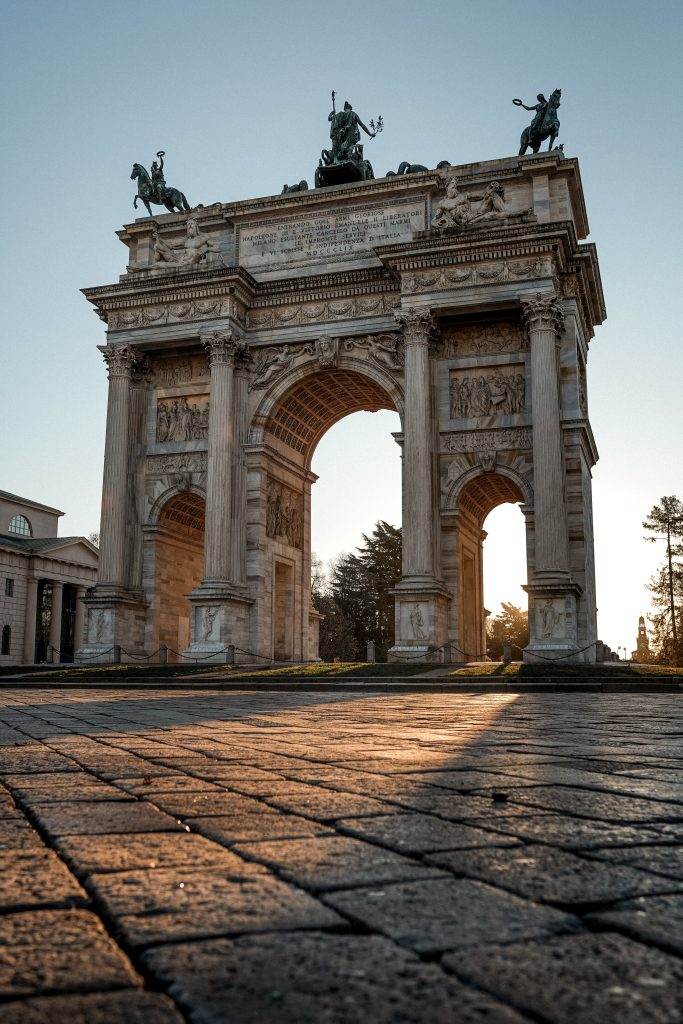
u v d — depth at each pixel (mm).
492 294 53906
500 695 34188
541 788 8789
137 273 62062
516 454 54812
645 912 4438
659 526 100562
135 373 62656
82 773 10117
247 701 28984
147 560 61406
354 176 64625
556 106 59062
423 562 52531
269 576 60500
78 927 4285
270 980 3537
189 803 7906
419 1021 3143
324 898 4723
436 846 6027
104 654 57281
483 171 59062
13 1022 3145
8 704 26484
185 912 4461
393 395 57844
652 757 11633
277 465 63094
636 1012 3211
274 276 62406
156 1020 3164
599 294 61469
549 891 4859
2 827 6930
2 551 97875
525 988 3438
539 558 50906
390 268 56438
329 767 10547
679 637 95500
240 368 60594
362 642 127562
